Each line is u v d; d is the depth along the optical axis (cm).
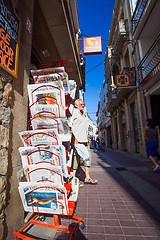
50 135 148
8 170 148
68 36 432
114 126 1969
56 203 149
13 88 164
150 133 498
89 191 308
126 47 1204
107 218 202
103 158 902
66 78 180
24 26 199
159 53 739
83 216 209
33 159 156
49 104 168
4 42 143
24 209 164
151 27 835
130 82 1005
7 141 142
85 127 327
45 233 165
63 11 352
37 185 150
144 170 496
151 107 829
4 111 141
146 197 269
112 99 1452
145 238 161
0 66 135
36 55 450
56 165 150
